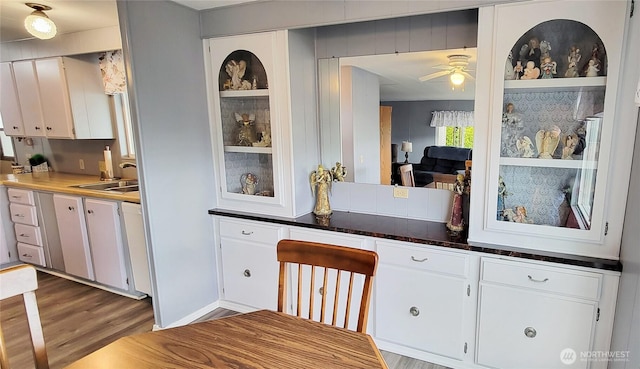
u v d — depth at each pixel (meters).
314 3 2.22
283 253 1.48
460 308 2.05
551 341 1.86
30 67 3.56
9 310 2.92
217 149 2.77
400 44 2.40
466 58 2.22
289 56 2.40
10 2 2.44
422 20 2.31
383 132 2.54
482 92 1.88
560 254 1.81
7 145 4.77
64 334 2.58
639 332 1.37
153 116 2.35
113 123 3.72
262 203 2.67
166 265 2.53
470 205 2.00
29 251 3.60
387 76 2.47
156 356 1.12
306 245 1.45
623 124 1.62
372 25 2.47
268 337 1.21
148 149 2.34
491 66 1.83
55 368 2.23
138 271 2.93
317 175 2.65
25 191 3.46
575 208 1.88
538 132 1.92
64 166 4.19
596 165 1.74
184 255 2.65
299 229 2.46
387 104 2.50
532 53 1.82
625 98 1.60
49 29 2.47
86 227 3.14
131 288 3.04
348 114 2.64
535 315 1.87
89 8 2.56
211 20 2.57
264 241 2.63
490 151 1.90
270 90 2.48
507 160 1.93
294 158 2.53
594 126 1.76
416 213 2.52
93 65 3.56
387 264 2.21
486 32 1.82
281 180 2.57
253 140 2.72
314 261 1.44
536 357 1.91
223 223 2.79
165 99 2.42
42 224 3.45
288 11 2.31
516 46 1.79
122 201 2.87
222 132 2.75
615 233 1.70
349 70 2.59
